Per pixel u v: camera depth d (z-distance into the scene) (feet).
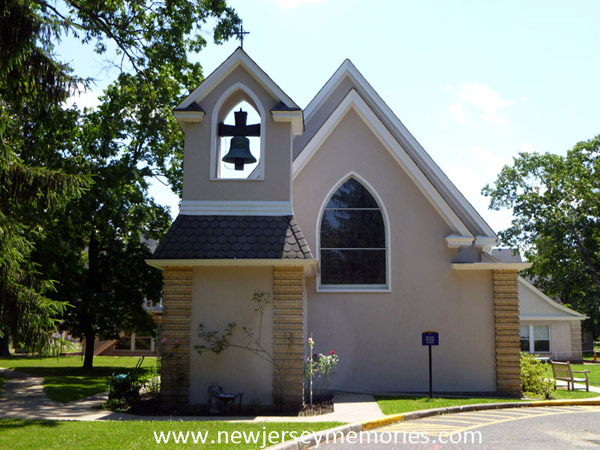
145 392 51.98
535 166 159.12
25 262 43.19
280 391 44.04
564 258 153.38
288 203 48.78
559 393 57.72
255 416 40.45
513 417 42.04
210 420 38.22
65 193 40.24
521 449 29.45
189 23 64.90
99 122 80.33
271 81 49.80
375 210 59.72
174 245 45.91
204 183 49.16
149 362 111.86
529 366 59.31
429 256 58.39
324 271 58.80
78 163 74.79
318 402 47.60
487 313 57.16
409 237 58.70
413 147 64.44
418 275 58.13
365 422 36.70
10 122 43.52
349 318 57.52
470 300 57.47
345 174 59.72
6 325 39.14
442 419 41.22
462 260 58.34
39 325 39.83
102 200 73.92
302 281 45.50
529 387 58.08
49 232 72.84
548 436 33.45
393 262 58.34
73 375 77.00
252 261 44.75
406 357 56.90
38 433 31.32
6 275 39.17
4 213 40.91
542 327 126.72
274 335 44.91
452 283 57.82
